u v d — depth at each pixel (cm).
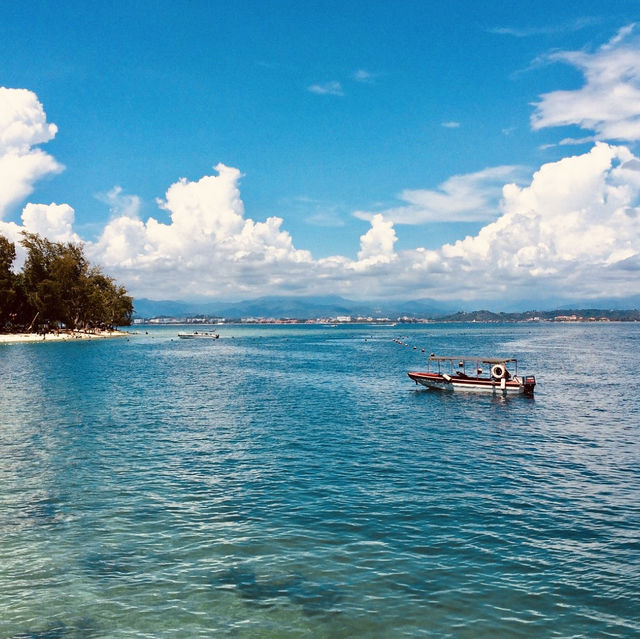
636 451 2664
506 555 1463
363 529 1638
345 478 2170
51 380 5591
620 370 6906
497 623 1148
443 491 2006
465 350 11562
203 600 1241
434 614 1182
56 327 15188
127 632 1121
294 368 7419
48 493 1966
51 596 1258
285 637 1104
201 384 5428
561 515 1762
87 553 1475
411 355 10269
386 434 3048
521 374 6438
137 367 7306
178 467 2320
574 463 2428
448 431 3148
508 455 2572
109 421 3372
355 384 5506
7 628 1132
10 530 1628
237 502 1875
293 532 1614
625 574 1355
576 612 1188
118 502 1873
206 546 1518
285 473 2234
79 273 15725
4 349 10800
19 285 13312
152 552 1483
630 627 1134
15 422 3319
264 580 1330
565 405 4147
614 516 1755
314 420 3472
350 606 1216
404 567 1395
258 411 3806
